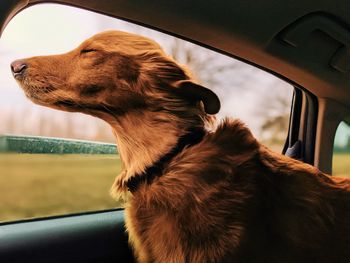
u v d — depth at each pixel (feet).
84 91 1.59
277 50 1.91
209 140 1.61
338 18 1.73
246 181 1.55
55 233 1.77
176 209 1.52
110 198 1.99
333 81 2.23
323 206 1.67
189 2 1.56
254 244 1.50
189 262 1.50
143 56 1.62
